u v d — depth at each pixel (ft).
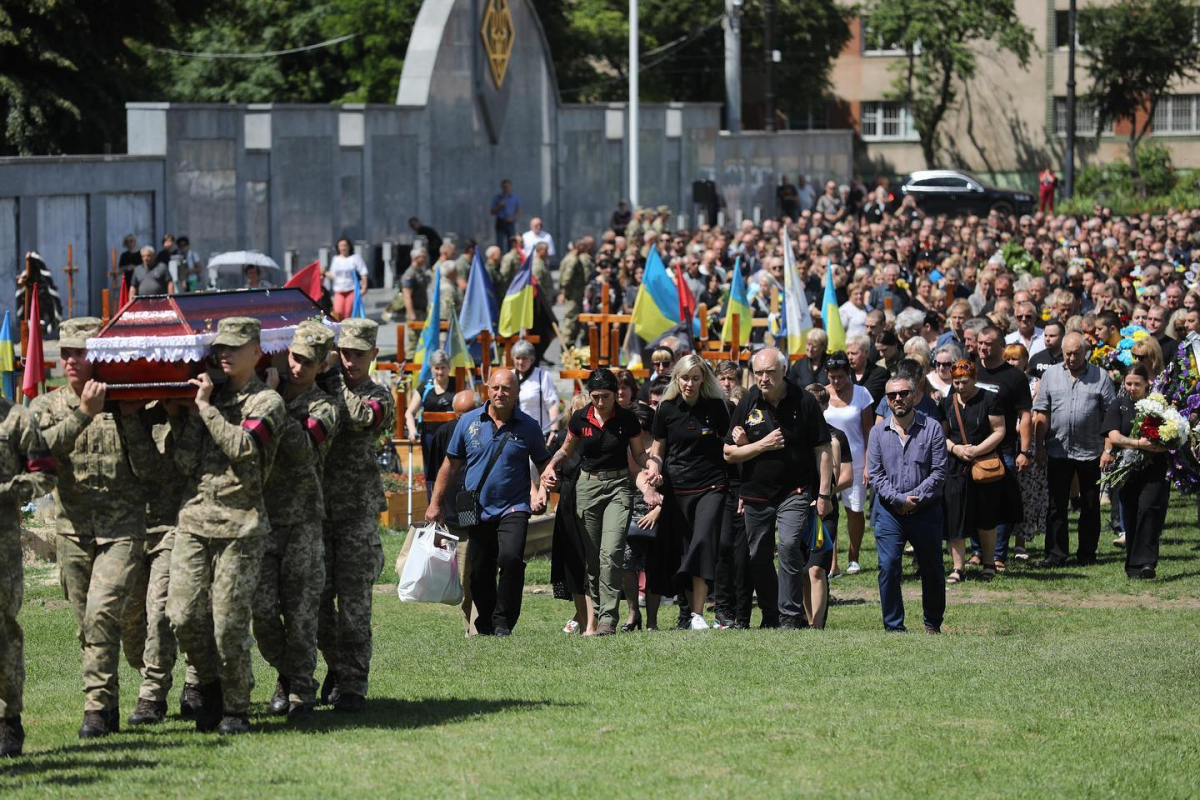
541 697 77.20
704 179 426.10
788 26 550.36
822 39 560.20
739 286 162.71
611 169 400.06
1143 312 142.00
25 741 66.69
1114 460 117.70
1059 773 63.05
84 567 67.87
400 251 324.39
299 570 68.80
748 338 167.02
